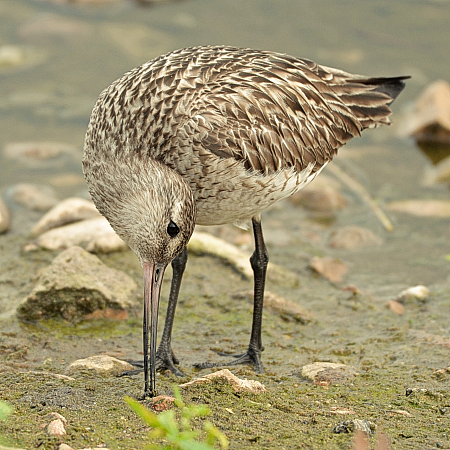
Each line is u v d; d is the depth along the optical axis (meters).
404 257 14.40
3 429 7.98
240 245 14.68
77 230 13.89
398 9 24.31
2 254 13.70
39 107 19.39
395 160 18.11
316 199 16.31
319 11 24.12
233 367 10.59
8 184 16.59
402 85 12.38
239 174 10.10
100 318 11.79
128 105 10.15
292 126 10.84
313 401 9.20
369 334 11.61
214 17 23.66
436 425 8.48
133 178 9.74
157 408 8.66
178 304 12.38
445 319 12.03
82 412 8.55
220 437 7.11
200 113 10.04
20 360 10.42
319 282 13.46
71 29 22.56
